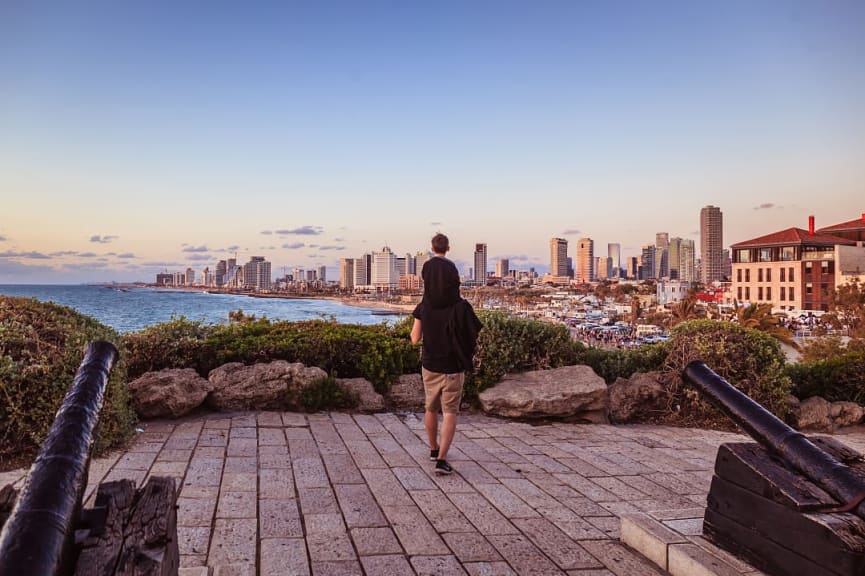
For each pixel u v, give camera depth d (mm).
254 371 7809
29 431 5457
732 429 8266
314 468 5512
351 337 8820
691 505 4992
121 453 5734
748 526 3291
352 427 7195
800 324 77438
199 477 5105
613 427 8070
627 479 5699
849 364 9734
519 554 3879
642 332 82625
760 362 8875
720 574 3168
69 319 6566
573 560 3809
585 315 135500
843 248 89500
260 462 5613
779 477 3135
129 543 2156
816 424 8859
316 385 7824
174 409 7078
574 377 8453
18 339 5785
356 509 4547
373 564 3643
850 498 2854
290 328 9359
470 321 5699
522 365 9016
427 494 4977
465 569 3633
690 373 3750
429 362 5695
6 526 1761
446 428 5578
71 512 1908
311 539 3957
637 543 3914
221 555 3645
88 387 2426
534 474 5730
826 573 2770
